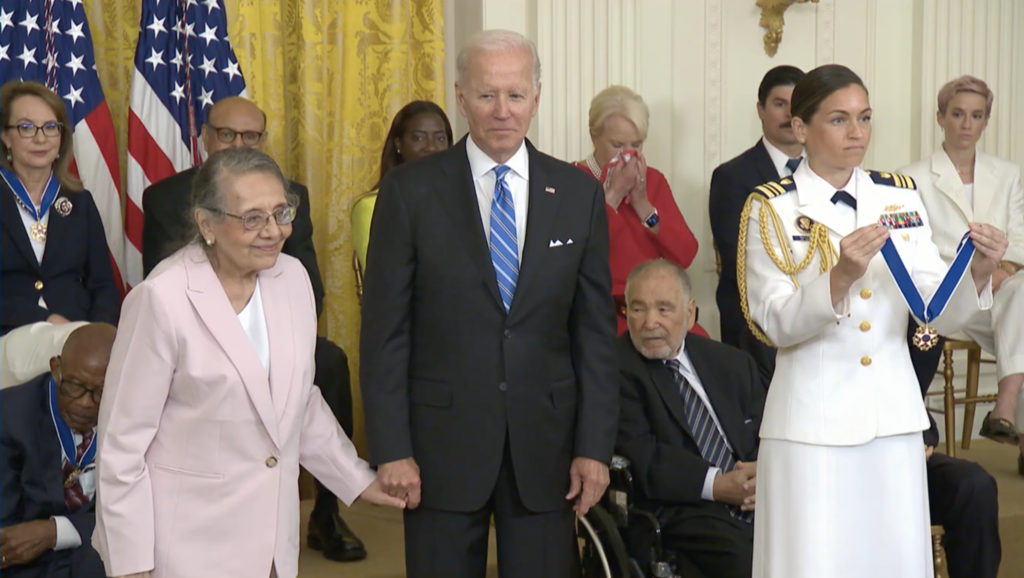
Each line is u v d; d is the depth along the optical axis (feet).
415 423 9.40
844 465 8.89
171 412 8.25
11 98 13.57
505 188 9.43
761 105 15.64
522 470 9.28
